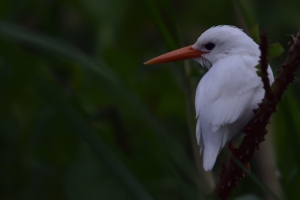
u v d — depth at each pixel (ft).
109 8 40.81
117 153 25.73
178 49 32.12
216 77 28.99
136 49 42.39
